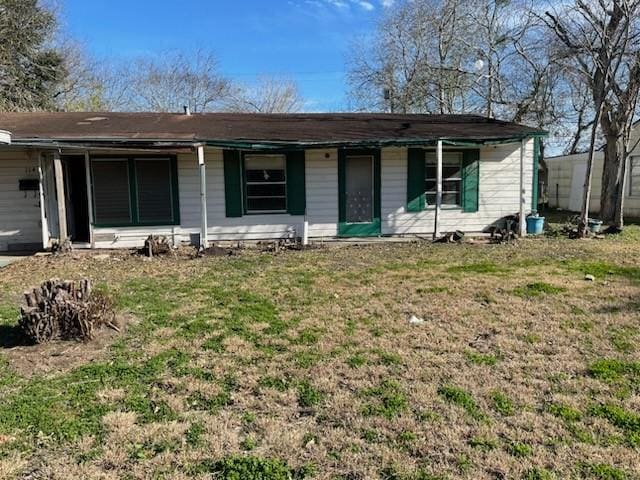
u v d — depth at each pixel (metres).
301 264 8.38
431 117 14.20
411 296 6.03
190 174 10.76
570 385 3.44
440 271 7.55
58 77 22.64
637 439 2.75
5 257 9.42
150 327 4.88
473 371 3.71
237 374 3.72
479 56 19.83
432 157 11.66
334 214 11.43
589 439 2.76
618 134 13.08
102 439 2.81
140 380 3.62
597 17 11.03
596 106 10.98
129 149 9.63
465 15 19.72
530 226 11.53
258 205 11.18
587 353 4.05
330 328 4.81
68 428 2.92
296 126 12.16
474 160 11.75
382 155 11.48
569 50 11.62
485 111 21.20
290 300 5.93
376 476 2.47
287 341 4.44
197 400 3.31
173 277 7.39
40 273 7.81
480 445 2.72
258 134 10.83
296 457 2.64
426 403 3.22
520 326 4.78
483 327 4.77
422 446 2.72
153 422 3.01
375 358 4.01
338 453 2.67
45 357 4.07
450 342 4.36
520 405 3.17
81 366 3.88
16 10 20.58
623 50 10.37
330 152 11.27
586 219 10.99
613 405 3.14
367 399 3.29
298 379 3.62
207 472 2.51
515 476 2.45
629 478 2.41
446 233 11.35
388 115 14.50
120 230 10.53
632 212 15.54
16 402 3.25
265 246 10.36
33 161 10.50
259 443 2.78
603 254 8.80
